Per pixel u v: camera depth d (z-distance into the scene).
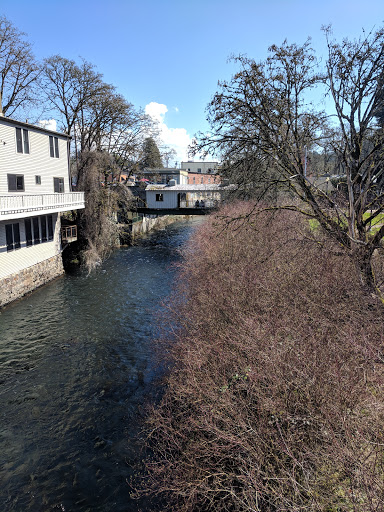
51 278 21.41
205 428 5.55
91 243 27.53
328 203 9.18
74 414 9.16
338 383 4.79
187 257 18.12
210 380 6.16
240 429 5.36
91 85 27.92
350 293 7.59
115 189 31.84
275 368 5.47
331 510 4.11
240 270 10.42
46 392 10.16
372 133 8.35
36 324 14.99
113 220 33.00
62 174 23.55
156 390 9.71
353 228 8.23
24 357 12.22
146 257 28.53
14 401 9.76
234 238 14.16
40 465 7.54
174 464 6.29
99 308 16.92
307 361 5.40
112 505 6.51
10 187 18.05
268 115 8.98
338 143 8.91
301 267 9.05
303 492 4.52
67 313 16.27
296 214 13.47
